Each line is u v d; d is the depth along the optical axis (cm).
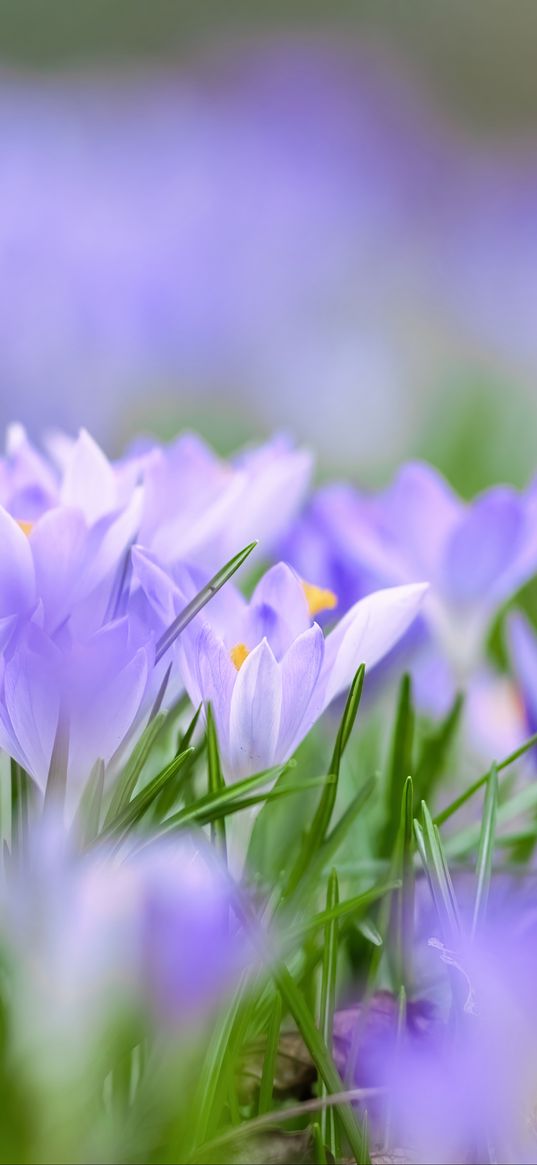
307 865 108
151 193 314
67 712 104
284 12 657
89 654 104
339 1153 105
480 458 247
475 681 119
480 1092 105
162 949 103
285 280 309
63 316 277
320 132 363
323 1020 106
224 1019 104
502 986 105
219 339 289
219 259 301
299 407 290
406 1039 106
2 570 106
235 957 104
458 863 112
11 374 275
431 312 321
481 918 107
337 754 107
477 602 116
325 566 116
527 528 115
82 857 104
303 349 295
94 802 105
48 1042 103
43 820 105
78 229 288
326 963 106
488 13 632
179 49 623
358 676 107
